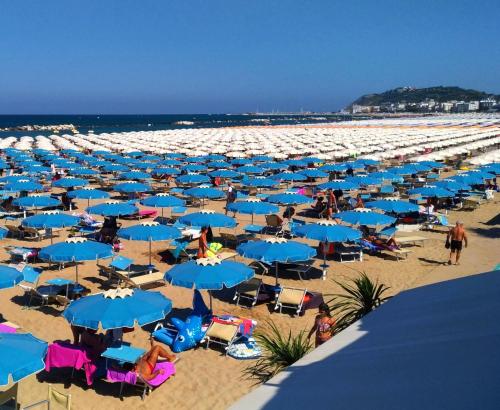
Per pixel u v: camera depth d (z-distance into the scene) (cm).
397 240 1536
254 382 766
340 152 3897
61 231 1734
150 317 727
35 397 729
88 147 4200
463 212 2166
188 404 717
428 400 200
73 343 881
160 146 4428
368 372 251
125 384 770
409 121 11731
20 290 1162
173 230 1246
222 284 863
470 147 4356
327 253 1447
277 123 16288
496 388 193
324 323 747
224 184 2697
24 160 2975
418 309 347
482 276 396
